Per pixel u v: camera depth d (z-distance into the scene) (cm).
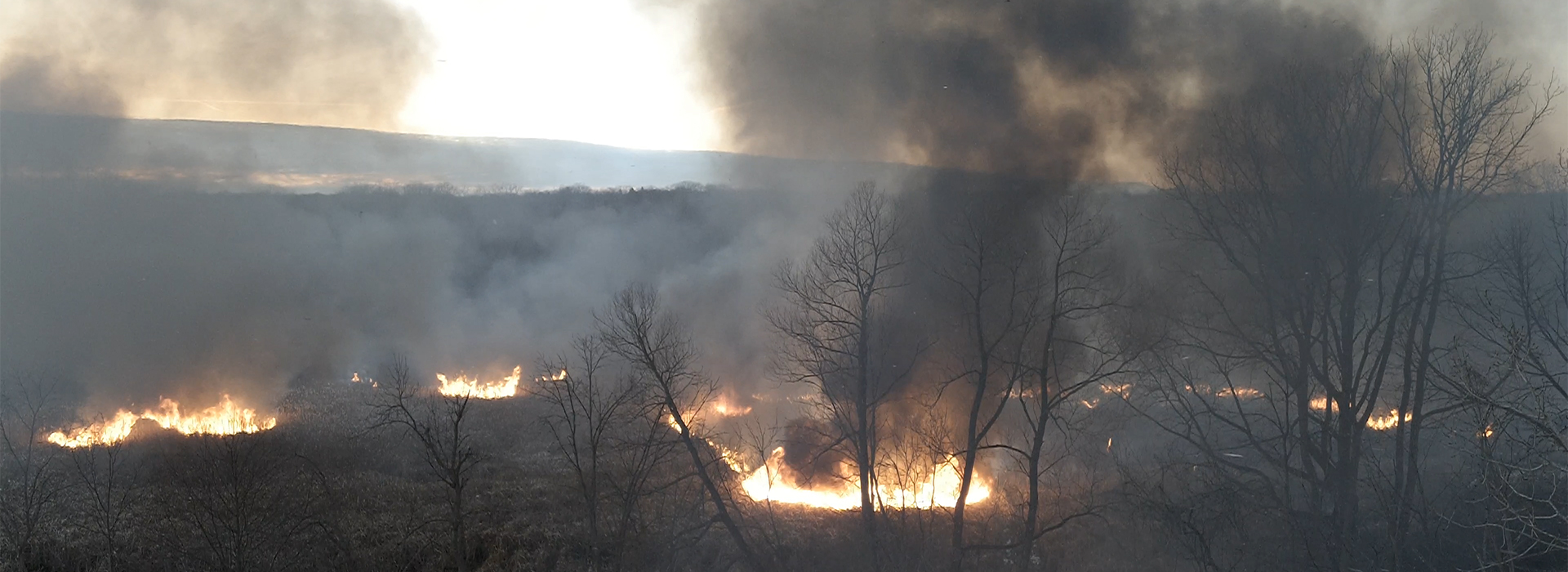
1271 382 1981
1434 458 2088
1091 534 2023
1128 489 2014
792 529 2016
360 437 2559
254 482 2011
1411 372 1955
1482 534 1711
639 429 2317
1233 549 1841
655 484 2138
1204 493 1923
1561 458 1633
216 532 1780
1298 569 1802
